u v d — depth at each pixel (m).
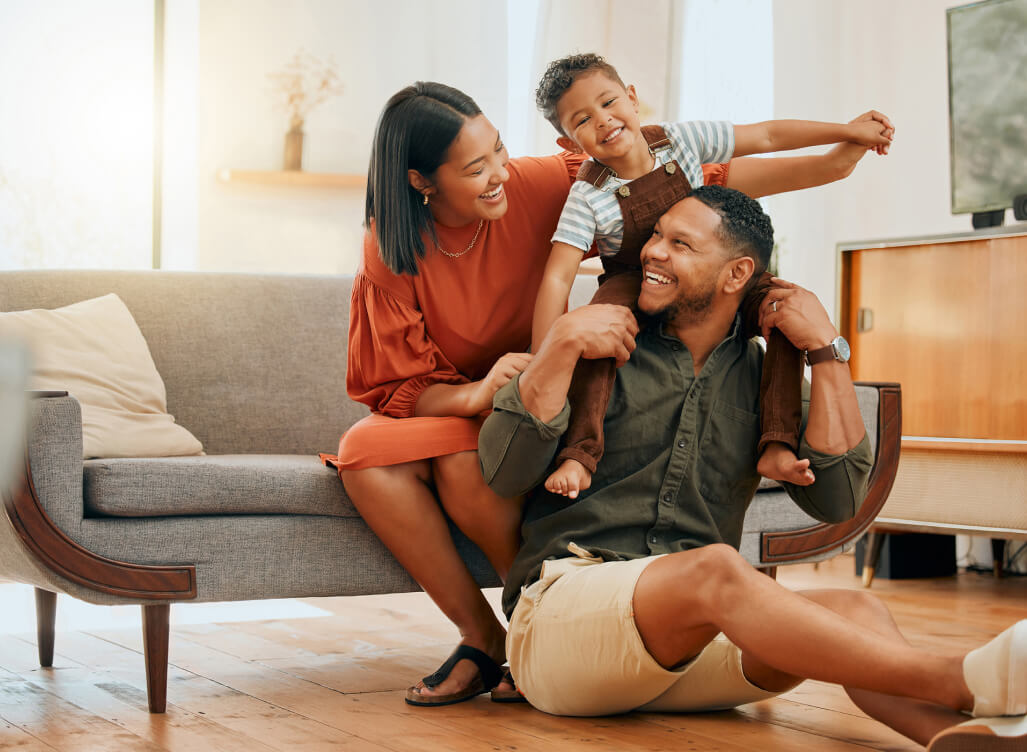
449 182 1.73
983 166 3.46
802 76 4.28
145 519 1.80
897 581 3.46
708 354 1.68
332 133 4.05
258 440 2.53
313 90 4.03
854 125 1.93
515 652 1.65
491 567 1.99
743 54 4.41
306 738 1.56
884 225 4.07
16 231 3.73
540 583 1.61
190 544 1.81
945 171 3.91
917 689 1.23
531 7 4.23
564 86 1.81
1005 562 3.65
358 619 2.78
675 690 1.68
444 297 1.85
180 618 2.80
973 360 3.08
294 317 2.61
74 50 3.78
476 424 1.81
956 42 3.51
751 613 1.31
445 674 1.80
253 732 1.61
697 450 1.66
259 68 3.98
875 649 1.25
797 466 1.58
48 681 2.04
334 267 4.08
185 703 1.83
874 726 1.65
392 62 4.09
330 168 4.05
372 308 1.86
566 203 1.85
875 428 2.33
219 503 1.83
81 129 3.79
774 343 1.65
